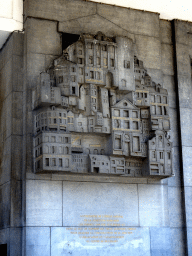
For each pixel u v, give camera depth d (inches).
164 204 694.5
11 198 621.9
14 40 680.4
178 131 745.6
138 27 746.2
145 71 725.3
